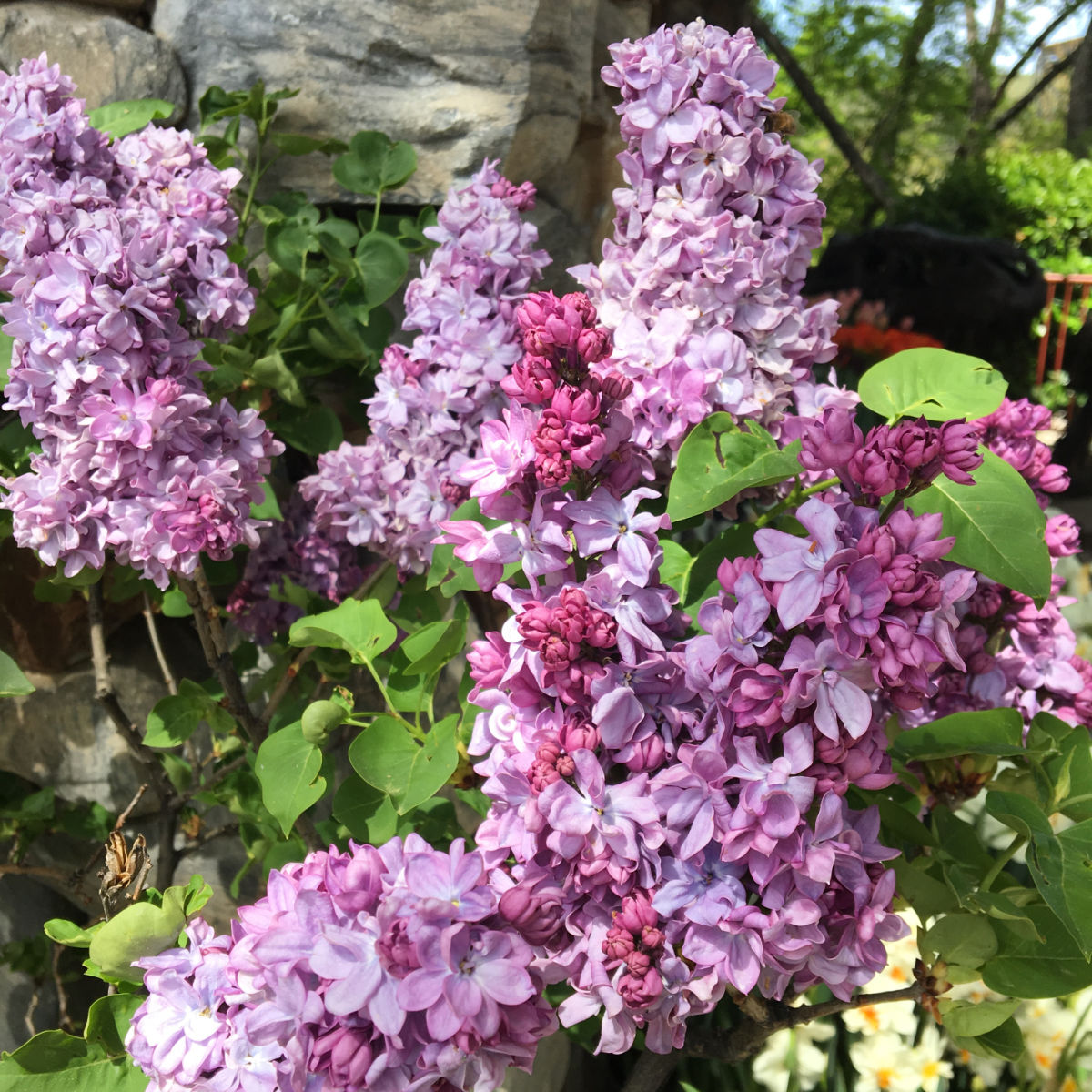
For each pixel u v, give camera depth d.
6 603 0.62
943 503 0.38
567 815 0.33
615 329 0.44
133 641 0.66
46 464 0.45
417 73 0.63
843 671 0.31
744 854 0.33
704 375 0.42
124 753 0.65
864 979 0.33
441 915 0.31
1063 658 0.51
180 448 0.45
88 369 0.43
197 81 0.62
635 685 0.34
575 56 0.67
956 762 0.47
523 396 0.35
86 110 0.58
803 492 0.42
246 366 0.57
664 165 0.44
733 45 0.43
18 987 0.64
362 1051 0.30
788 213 0.43
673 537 0.70
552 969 0.34
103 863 0.62
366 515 0.54
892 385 0.41
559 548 0.35
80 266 0.43
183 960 0.36
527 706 0.35
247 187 0.63
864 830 0.34
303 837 0.52
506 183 0.52
